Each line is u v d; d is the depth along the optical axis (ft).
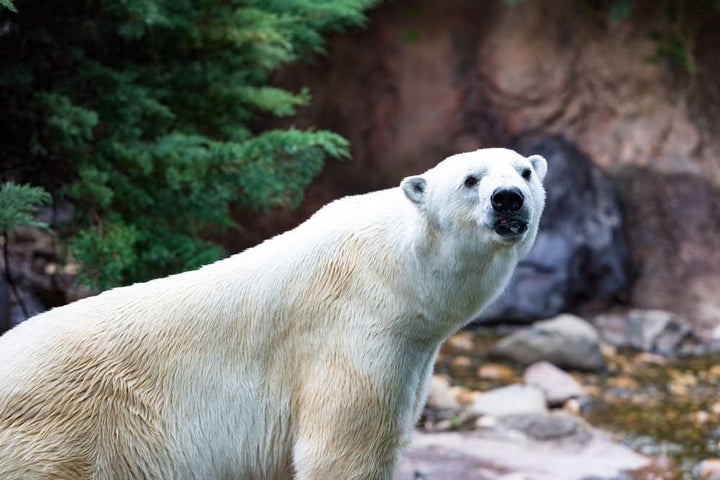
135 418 23.44
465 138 65.10
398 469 24.75
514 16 65.46
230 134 39.52
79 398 23.09
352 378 23.66
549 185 61.00
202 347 23.89
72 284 41.19
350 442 23.62
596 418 45.91
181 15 36.96
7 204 28.58
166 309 24.11
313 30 43.73
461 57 65.92
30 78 33.78
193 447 23.79
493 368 52.16
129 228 34.65
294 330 24.07
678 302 59.77
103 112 35.94
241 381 23.95
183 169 35.40
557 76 64.54
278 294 24.14
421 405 25.50
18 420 22.82
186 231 39.22
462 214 23.15
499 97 64.85
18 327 24.21
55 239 42.22
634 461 40.52
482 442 41.45
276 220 61.67
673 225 62.03
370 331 23.88
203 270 24.80
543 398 46.68
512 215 22.65
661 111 63.98
